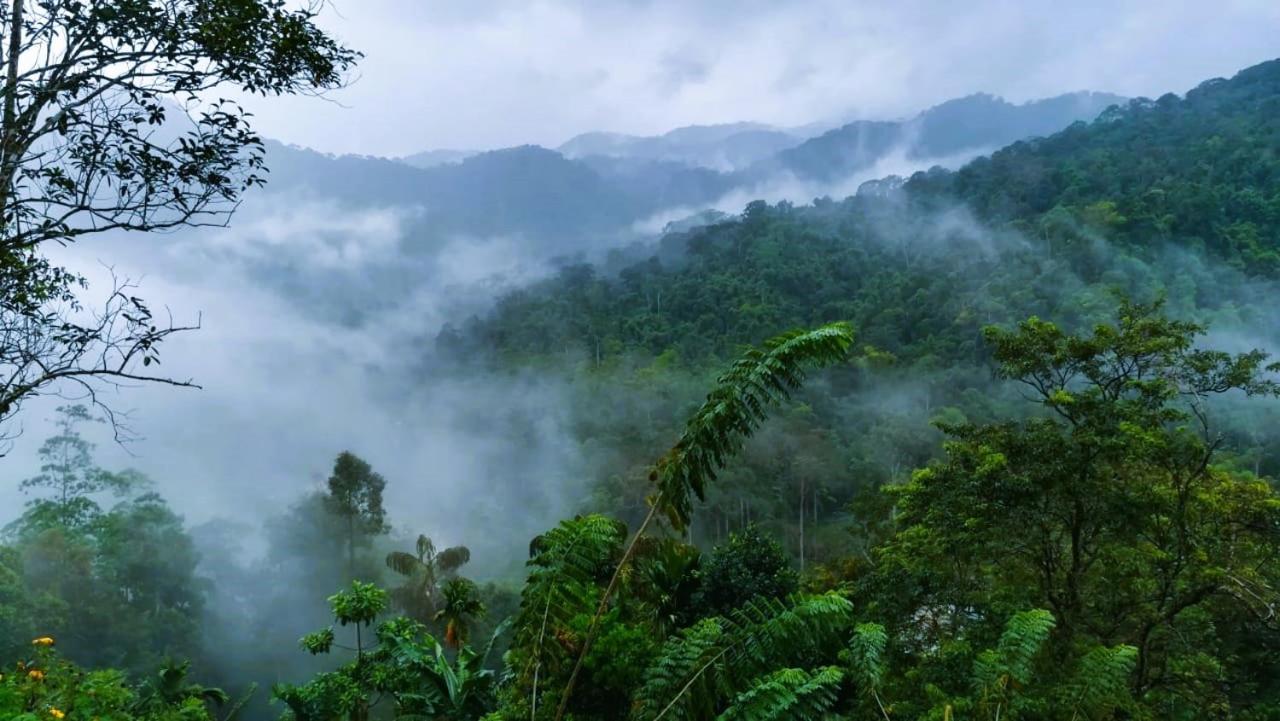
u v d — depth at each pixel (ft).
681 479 14.32
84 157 16.11
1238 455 123.65
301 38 16.90
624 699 23.47
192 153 16.66
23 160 15.96
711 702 14.48
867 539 69.31
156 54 16.30
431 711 35.96
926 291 234.79
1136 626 38.32
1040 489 36.29
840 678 14.07
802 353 13.82
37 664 22.43
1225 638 40.45
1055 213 252.21
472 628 90.27
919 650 35.14
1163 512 36.63
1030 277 220.43
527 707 24.22
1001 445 40.11
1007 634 21.20
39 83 15.76
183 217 17.43
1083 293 196.44
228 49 16.51
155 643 93.91
